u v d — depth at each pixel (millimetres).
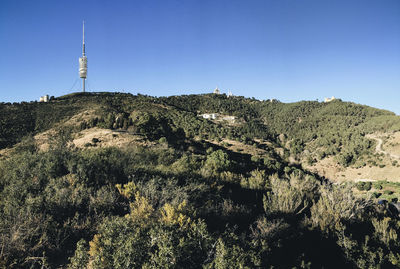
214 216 10453
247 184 18812
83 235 8297
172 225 7656
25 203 8984
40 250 7098
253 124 128375
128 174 14133
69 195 10047
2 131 60062
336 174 66312
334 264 8938
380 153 68312
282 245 8977
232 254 6766
